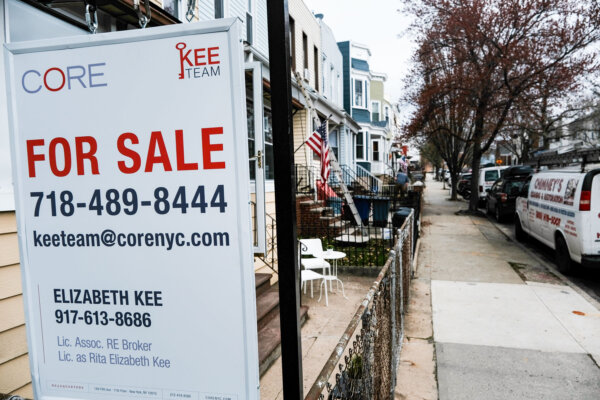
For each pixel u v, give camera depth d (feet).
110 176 5.44
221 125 5.11
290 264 4.96
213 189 5.19
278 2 4.83
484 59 52.21
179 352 5.39
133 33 5.20
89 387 5.65
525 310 18.72
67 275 5.63
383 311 9.93
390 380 11.14
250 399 5.27
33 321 5.74
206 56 5.08
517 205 36.11
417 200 43.70
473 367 13.48
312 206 35.78
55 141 5.52
